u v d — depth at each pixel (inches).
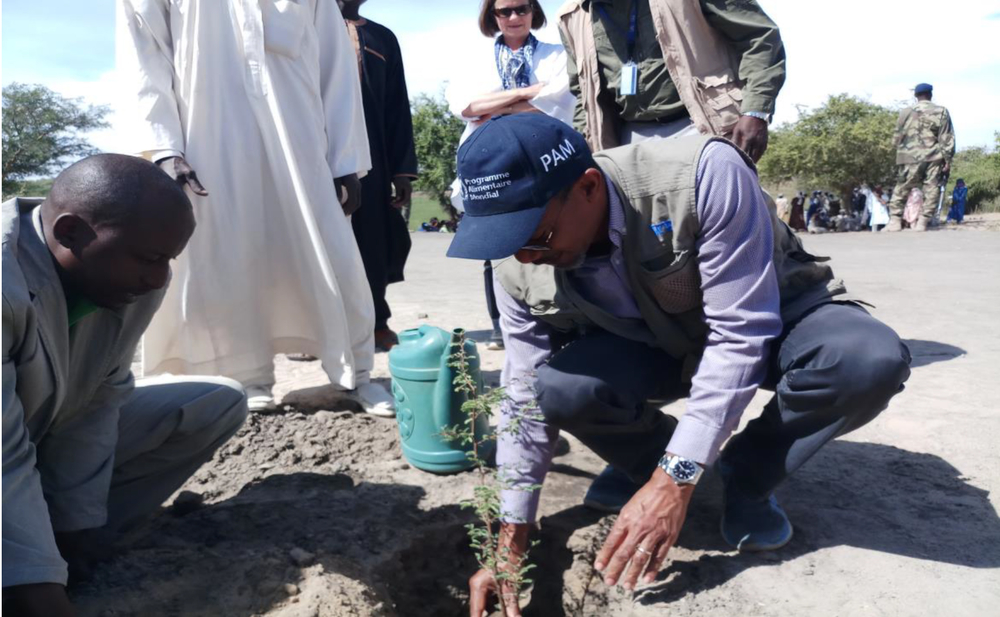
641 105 136.6
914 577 89.7
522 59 161.0
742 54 132.1
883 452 124.6
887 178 744.3
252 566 92.1
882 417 139.5
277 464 127.3
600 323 94.1
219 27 134.3
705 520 105.6
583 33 138.3
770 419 93.4
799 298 94.1
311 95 141.2
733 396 83.0
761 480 96.0
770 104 130.0
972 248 429.7
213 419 101.3
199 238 136.6
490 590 92.7
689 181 82.3
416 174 193.3
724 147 84.6
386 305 194.1
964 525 101.4
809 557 94.7
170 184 76.0
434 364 120.9
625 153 86.4
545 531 106.8
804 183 788.0
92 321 83.7
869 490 111.8
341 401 154.6
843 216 743.1
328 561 94.7
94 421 89.2
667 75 133.4
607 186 83.7
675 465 83.0
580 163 79.0
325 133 145.1
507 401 96.8
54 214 73.2
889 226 592.4
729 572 92.7
